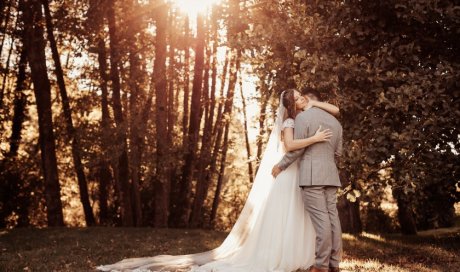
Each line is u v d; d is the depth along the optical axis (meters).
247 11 8.91
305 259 5.26
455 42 8.04
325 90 7.20
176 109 19.59
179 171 17.50
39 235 10.82
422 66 7.56
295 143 4.96
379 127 6.94
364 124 7.23
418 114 6.96
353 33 7.60
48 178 14.34
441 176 7.55
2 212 16.53
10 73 18.02
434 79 6.93
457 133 7.18
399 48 7.16
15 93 17.56
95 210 20.80
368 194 7.19
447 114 6.98
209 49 18.14
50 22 14.76
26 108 18.08
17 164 16.98
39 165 17.36
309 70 7.10
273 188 5.44
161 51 14.57
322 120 4.99
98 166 16.31
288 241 5.26
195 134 17.00
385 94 7.08
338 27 7.60
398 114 7.22
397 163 7.00
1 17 15.85
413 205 8.33
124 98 16.11
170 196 18.22
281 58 7.98
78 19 14.36
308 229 5.30
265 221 5.43
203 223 20.83
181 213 16.97
